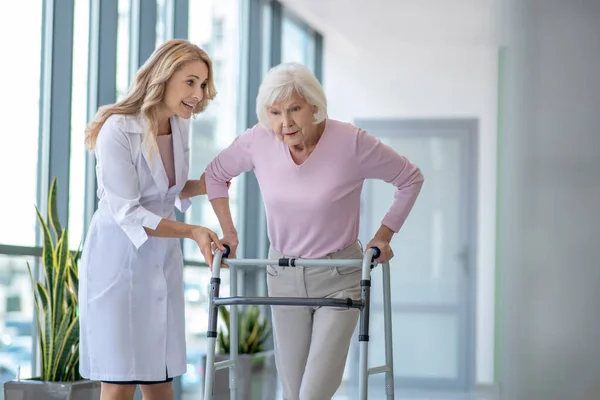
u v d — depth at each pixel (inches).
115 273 136.6
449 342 336.5
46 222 191.2
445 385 334.6
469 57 340.2
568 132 186.7
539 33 231.1
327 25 338.0
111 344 136.1
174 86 132.6
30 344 182.2
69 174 197.3
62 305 175.6
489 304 335.0
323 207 123.2
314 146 124.3
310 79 119.0
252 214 327.0
